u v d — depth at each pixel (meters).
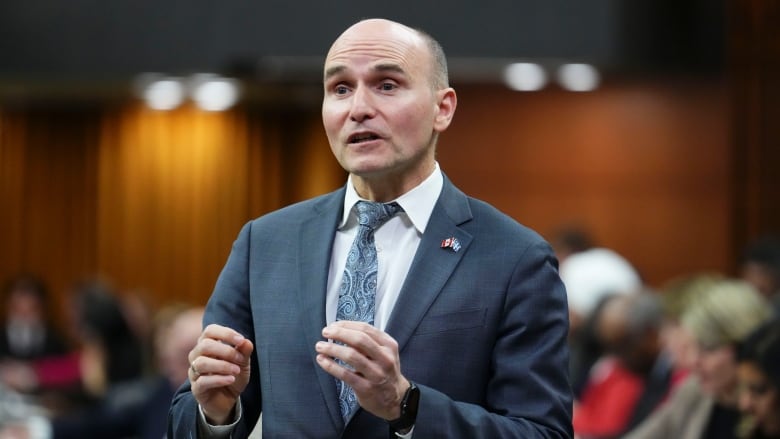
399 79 4.46
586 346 12.49
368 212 4.59
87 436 11.31
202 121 22.22
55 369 16.83
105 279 22.42
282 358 4.45
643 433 8.74
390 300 4.48
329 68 4.52
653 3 16.92
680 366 9.72
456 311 4.41
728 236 19.92
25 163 22.56
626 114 20.22
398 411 4.06
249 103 21.61
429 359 4.34
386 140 4.43
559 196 20.45
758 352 7.26
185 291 22.25
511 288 4.46
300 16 16.62
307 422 4.35
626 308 10.88
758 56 19.77
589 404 11.12
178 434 4.45
